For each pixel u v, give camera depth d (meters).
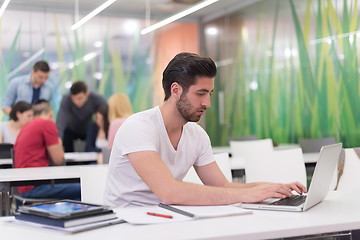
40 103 4.17
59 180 3.22
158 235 1.36
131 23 8.11
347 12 5.73
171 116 1.91
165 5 7.89
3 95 7.20
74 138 7.00
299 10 6.50
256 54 7.43
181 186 1.77
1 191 3.07
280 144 6.89
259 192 1.81
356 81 5.62
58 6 7.61
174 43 8.42
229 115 8.11
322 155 1.67
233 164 3.79
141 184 1.92
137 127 1.87
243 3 7.69
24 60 7.38
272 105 7.11
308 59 6.38
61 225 1.41
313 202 1.77
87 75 7.80
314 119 6.31
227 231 1.40
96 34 7.87
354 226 1.53
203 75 1.82
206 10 8.23
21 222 1.53
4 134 6.44
